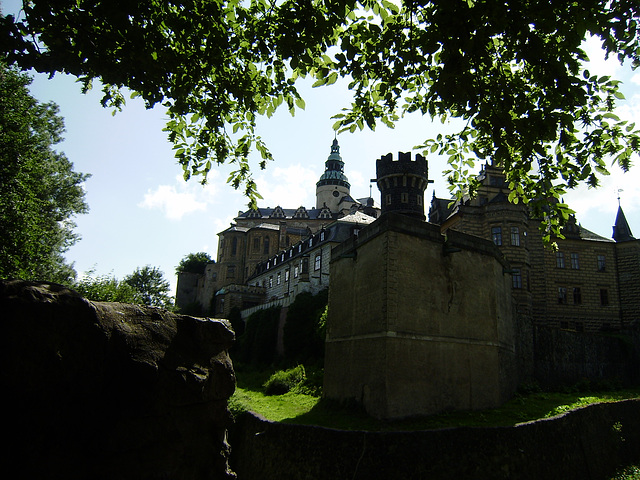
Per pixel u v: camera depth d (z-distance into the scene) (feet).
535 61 20.29
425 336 64.03
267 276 200.44
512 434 54.08
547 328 98.53
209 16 25.07
